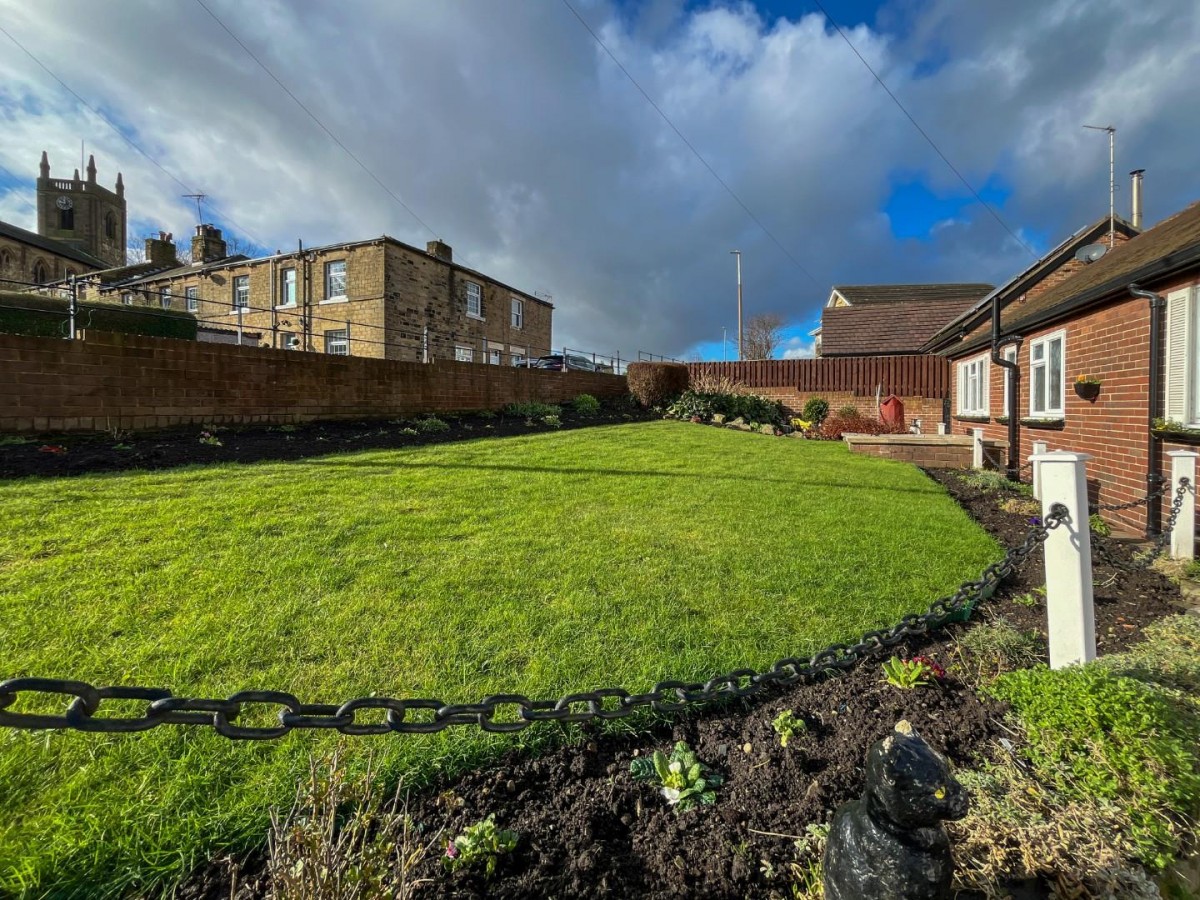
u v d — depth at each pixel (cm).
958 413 1299
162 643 261
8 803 166
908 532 487
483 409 1353
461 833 167
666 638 284
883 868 121
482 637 279
